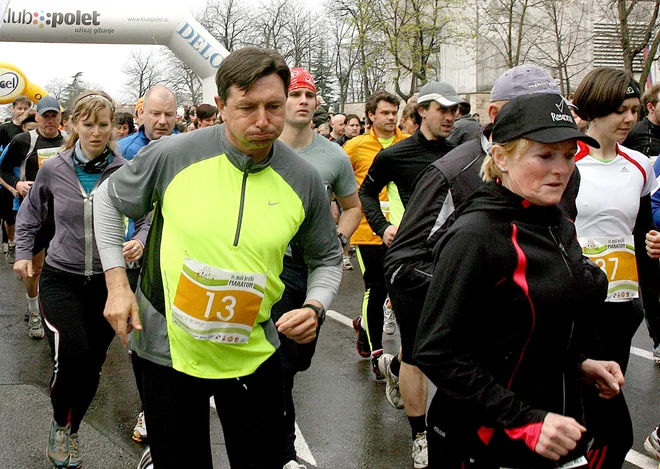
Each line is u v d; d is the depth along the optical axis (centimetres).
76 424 360
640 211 334
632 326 325
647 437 409
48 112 711
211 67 1226
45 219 389
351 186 413
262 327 252
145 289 246
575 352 208
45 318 354
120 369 543
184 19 1199
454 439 213
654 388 489
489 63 2689
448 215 289
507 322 195
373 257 507
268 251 238
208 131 243
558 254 197
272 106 225
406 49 2300
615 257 318
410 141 443
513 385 199
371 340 514
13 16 1122
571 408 209
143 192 243
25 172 718
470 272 191
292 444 355
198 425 245
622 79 308
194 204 235
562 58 2162
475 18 2283
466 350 198
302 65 3397
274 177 242
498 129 196
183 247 235
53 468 372
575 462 206
